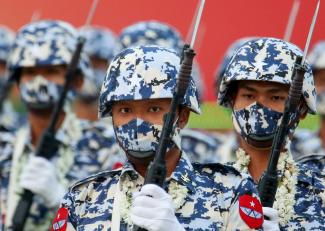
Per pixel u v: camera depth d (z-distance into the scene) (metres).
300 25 33.47
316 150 27.95
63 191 24.06
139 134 16.64
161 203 16.17
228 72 19.17
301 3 33.44
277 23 36.03
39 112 24.75
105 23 37.94
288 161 19.16
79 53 23.28
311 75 19.19
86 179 17.17
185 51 16.31
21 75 25.03
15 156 24.61
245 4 36.38
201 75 33.88
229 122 34.66
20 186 24.25
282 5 35.84
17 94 35.50
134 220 16.17
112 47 31.09
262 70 18.88
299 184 19.06
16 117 31.88
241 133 19.19
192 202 16.78
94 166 24.55
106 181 17.16
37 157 23.75
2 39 33.66
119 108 16.78
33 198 23.84
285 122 17.94
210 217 16.73
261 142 19.02
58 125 24.66
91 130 24.78
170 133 16.31
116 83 16.75
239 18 36.56
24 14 38.53
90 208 17.03
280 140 18.02
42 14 38.44
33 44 24.94
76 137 24.67
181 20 37.56
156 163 16.28
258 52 19.06
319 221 18.89
